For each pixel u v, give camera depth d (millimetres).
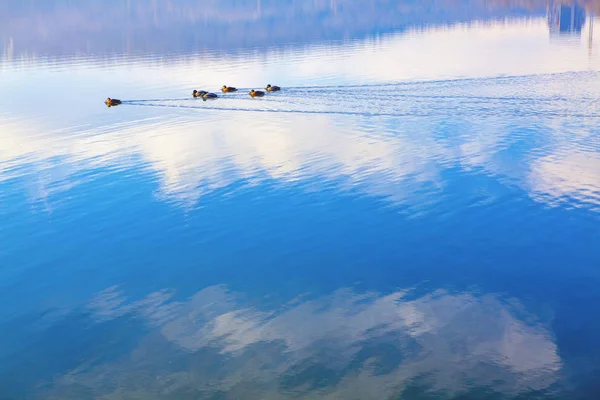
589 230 22641
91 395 15648
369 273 20594
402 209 25016
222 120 40219
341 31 100688
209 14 158000
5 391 15930
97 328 18312
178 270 21328
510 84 46500
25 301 19891
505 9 138750
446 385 15406
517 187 26594
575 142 32219
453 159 30438
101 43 90438
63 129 39531
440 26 105250
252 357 16750
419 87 47000
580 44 70250
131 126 39656
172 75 58812
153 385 15883
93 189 28594
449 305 18656
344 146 33281
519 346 16672
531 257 21062
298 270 20969
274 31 103625
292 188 27656
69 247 23266
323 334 17578
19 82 58469
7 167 32156
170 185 28625
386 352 16719
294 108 42562
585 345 16562
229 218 24922
